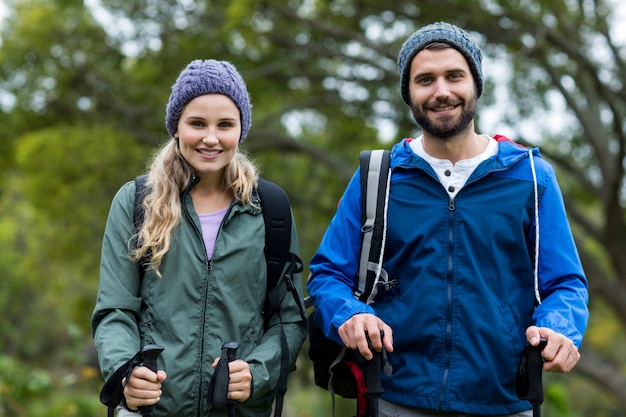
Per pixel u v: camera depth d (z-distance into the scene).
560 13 10.40
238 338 2.67
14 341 21.42
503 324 2.72
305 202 14.23
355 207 2.90
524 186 2.79
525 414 2.79
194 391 2.61
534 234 2.79
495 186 2.79
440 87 2.73
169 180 2.72
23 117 13.03
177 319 2.63
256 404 2.73
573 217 12.40
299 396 13.80
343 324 2.64
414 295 2.77
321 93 13.10
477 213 2.76
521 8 10.36
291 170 14.59
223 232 2.72
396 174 2.87
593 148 11.61
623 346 26.09
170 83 12.66
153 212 2.65
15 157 12.88
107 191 12.76
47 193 12.16
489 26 10.57
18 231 23.42
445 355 2.73
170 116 2.79
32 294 21.91
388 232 2.83
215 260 2.67
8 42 12.55
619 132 10.91
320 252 2.92
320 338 2.89
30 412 7.51
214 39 12.16
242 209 2.75
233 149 2.76
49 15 12.55
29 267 19.61
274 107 13.99
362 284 2.84
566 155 12.88
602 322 25.12
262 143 12.94
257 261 2.73
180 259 2.67
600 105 12.31
